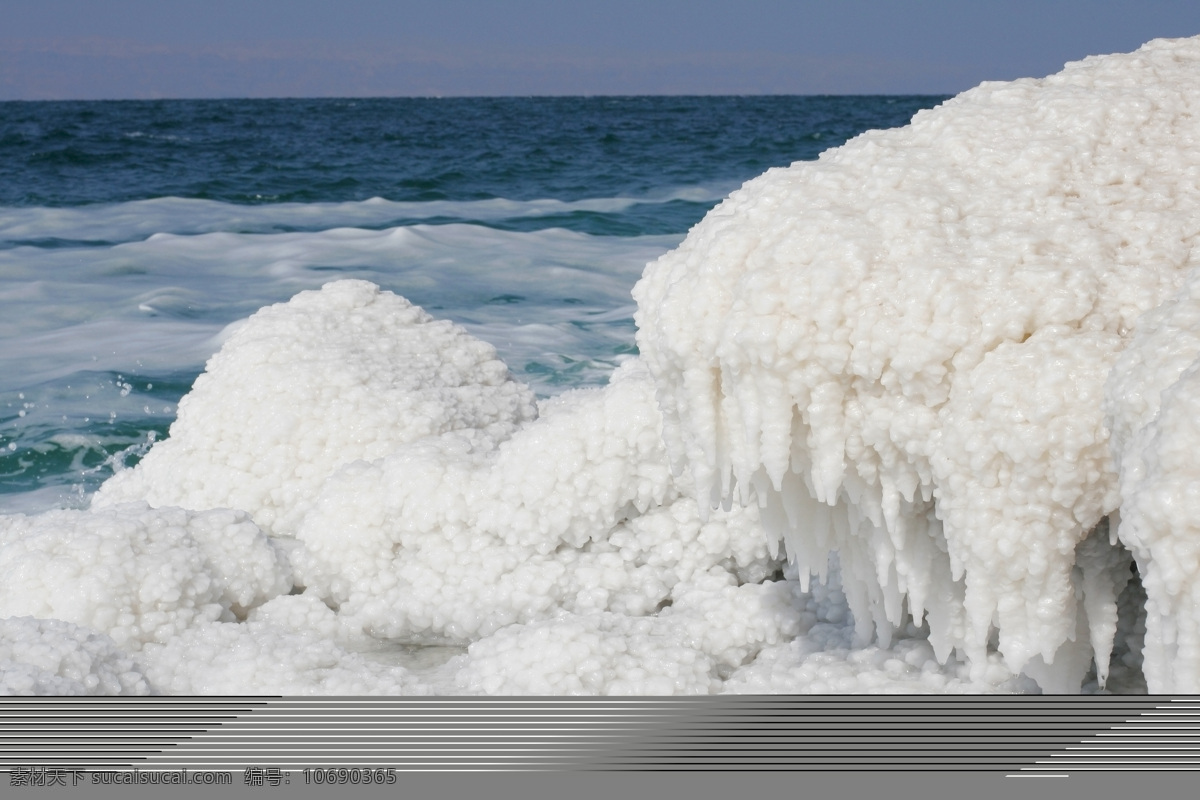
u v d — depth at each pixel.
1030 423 1.62
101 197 17.33
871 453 1.83
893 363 1.71
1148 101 2.02
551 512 2.62
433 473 2.74
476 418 3.44
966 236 1.81
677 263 2.00
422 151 29.33
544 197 18.48
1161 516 1.37
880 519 1.92
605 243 13.47
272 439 3.28
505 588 2.60
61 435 5.77
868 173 1.99
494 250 12.67
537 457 2.64
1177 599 1.39
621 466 2.61
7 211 15.55
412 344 3.66
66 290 10.18
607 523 2.66
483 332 8.43
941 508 1.76
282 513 3.25
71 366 7.29
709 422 1.90
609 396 2.64
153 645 2.36
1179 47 2.28
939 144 2.02
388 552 2.77
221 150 29.20
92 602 2.38
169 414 6.24
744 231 1.88
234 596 2.65
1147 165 1.94
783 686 2.17
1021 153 1.94
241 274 11.30
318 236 13.44
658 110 64.69
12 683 1.94
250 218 15.49
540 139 34.38
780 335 1.76
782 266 1.80
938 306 1.70
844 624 2.46
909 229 1.81
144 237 13.44
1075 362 1.63
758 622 2.44
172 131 37.69
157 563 2.48
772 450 1.82
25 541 2.52
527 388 3.81
